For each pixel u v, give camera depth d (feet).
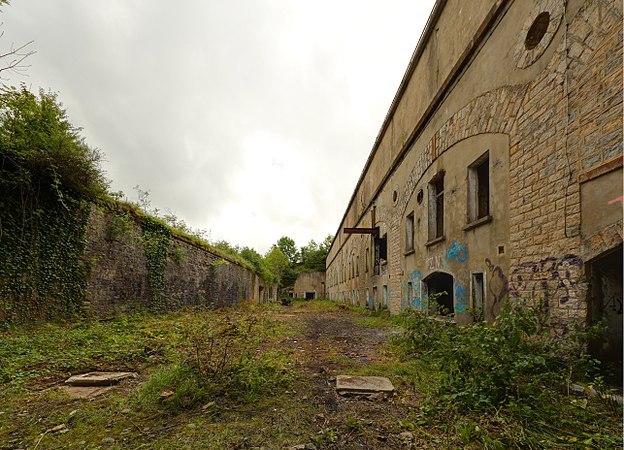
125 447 8.27
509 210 17.80
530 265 15.94
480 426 8.86
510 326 11.87
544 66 15.37
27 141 22.00
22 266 22.62
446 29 26.55
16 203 22.40
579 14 13.34
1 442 8.47
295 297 182.60
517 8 17.47
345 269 91.56
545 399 9.87
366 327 33.19
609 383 12.14
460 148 23.59
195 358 13.93
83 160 24.67
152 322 28.99
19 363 14.83
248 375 12.86
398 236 39.75
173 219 46.78
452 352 13.41
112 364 15.89
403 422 9.56
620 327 12.78
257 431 9.20
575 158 13.34
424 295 30.91
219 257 59.36
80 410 10.43
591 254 12.48
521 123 17.02
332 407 11.02
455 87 24.45
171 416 10.15
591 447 7.88
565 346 13.25
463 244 22.88
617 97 11.46
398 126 40.65
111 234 31.19
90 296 28.45
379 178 50.67
